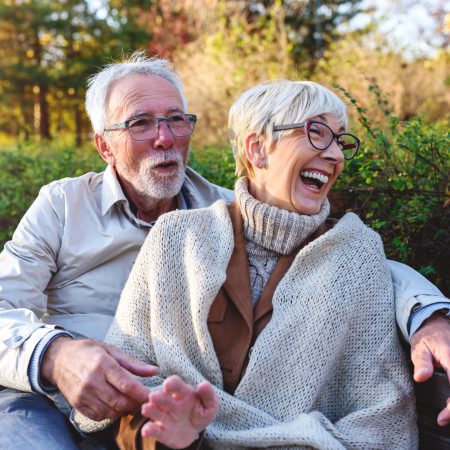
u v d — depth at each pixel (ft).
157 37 34.32
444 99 20.81
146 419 4.99
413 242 8.12
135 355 5.85
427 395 5.39
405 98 20.89
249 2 29.25
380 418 5.25
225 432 5.28
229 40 25.32
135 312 5.98
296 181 5.86
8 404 5.98
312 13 31.63
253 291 5.92
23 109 64.49
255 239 5.99
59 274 7.38
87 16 56.75
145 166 7.39
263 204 5.89
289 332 5.47
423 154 8.31
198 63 25.86
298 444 5.01
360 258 5.71
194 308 5.67
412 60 22.79
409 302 5.46
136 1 47.03
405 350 5.78
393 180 8.21
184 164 7.72
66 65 56.70
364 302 5.56
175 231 6.10
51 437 5.59
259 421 5.28
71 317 7.23
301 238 5.88
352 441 5.13
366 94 17.28
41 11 56.39
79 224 7.38
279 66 23.70
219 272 5.75
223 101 22.36
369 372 5.43
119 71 7.55
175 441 4.58
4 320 6.09
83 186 7.57
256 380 5.44
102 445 5.94
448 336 5.08
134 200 7.72
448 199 7.64
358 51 22.93
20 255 7.07
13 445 5.46
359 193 8.43
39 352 5.57
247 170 6.27
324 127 5.85
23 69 55.98
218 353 5.79
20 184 14.16
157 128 7.39
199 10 29.63
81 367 5.21
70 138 35.73
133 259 7.38
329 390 5.61
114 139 7.52
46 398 6.34
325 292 5.52
